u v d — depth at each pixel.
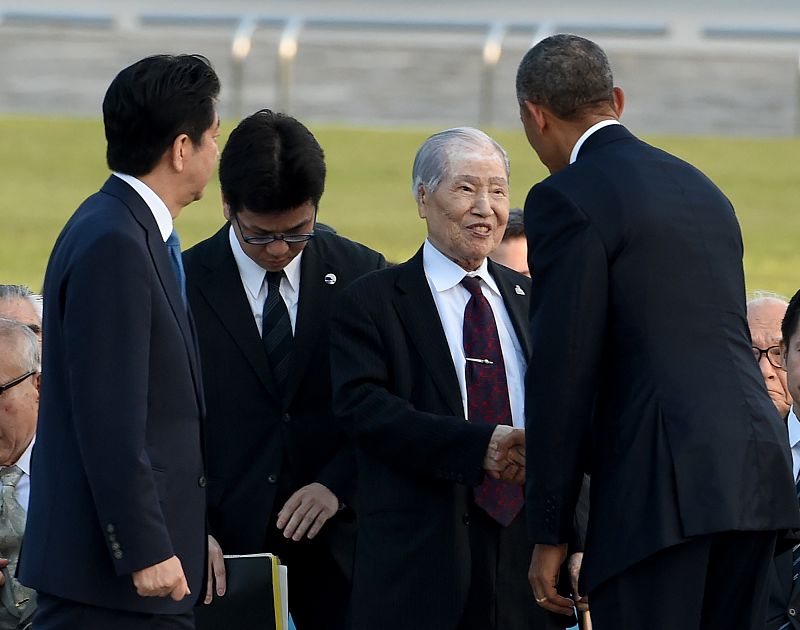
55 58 106.81
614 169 14.47
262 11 133.12
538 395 14.13
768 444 14.00
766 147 83.50
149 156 14.42
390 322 16.22
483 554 15.94
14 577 16.59
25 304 19.42
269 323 17.44
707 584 14.38
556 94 14.89
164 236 14.48
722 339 14.11
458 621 15.69
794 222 65.38
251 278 17.50
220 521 17.22
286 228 16.67
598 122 14.99
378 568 15.94
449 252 16.38
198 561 14.30
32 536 13.92
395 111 97.62
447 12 133.00
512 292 16.73
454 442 15.44
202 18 110.50
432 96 101.50
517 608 15.95
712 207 14.55
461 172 16.12
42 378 14.16
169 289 14.21
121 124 14.43
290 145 16.55
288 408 17.33
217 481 17.22
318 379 17.44
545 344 14.09
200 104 14.55
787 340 17.14
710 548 14.10
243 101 97.06
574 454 14.09
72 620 13.80
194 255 17.80
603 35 109.25
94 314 13.52
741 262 14.69
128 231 13.89
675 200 14.37
